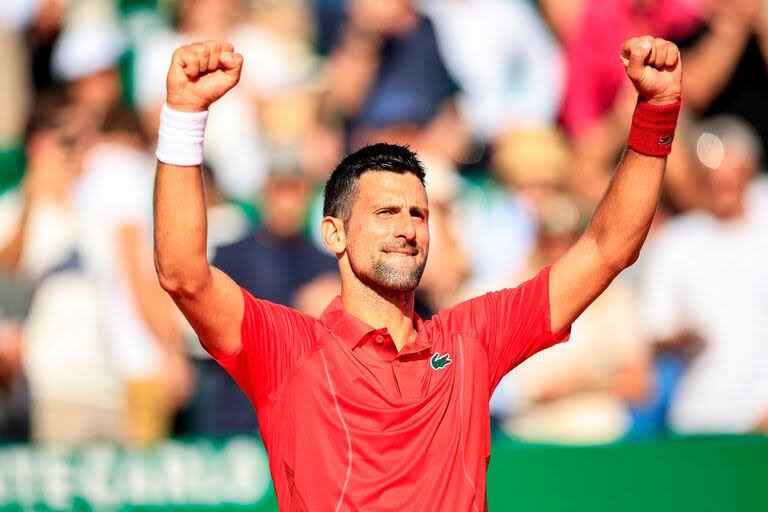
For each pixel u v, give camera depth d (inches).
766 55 1451.8
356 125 1359.5
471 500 525.7
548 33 1422.2
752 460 1064.2
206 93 509.4
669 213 1317.7
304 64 1403.8
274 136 1333.7
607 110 1384.1
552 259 1238.3
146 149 1316.4
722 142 1343.5
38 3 1403.8
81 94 1349.7
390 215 555.5
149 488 1027.3
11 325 1159.6
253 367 538.6
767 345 1247.5
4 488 1027.9
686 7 1433.3
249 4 1422.2
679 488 1049.5
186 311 524.7
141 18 1411.2
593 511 1037.2
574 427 1154.7
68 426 1143.0
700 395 1227.2
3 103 1365.7
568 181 1325.0
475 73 1401.3
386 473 517.3
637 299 1258.6
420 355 549.6
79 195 1238.9
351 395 530.3
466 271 1249.4
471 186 1321.4
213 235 1256.2
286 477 532.1
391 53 1380.4
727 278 1263.5
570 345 1176.8
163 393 1152.2
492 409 1158.3
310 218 1284.4
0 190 1298.0
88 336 1165.1
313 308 1186.0
